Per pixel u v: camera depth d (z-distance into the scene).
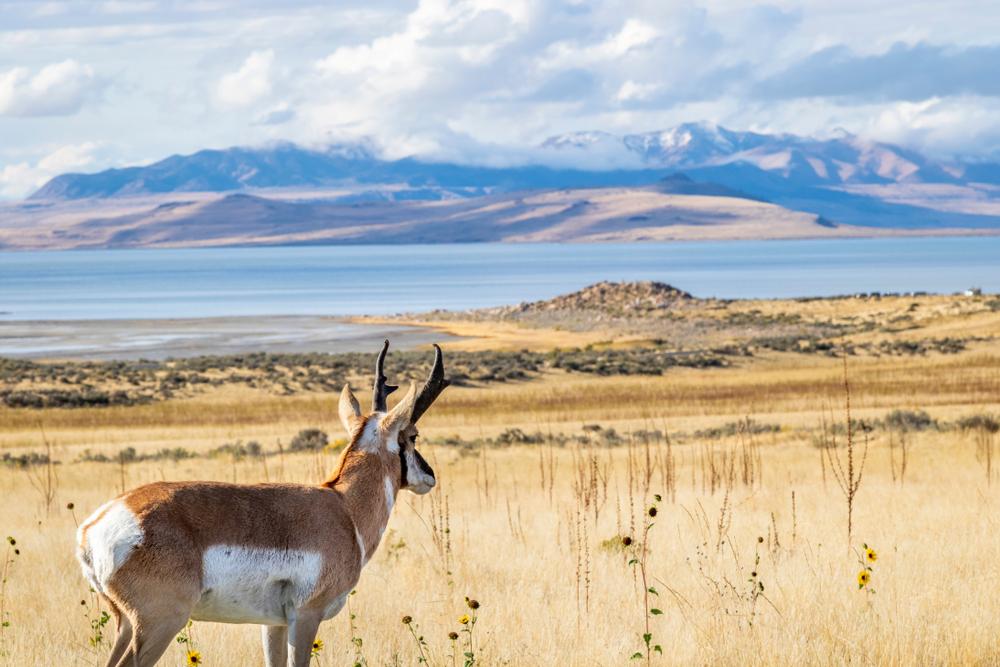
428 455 69.81
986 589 22.92
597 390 149.62
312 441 83.31
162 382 161.38
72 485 55.38
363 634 20.39
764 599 22.41
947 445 66.06
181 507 14.00
